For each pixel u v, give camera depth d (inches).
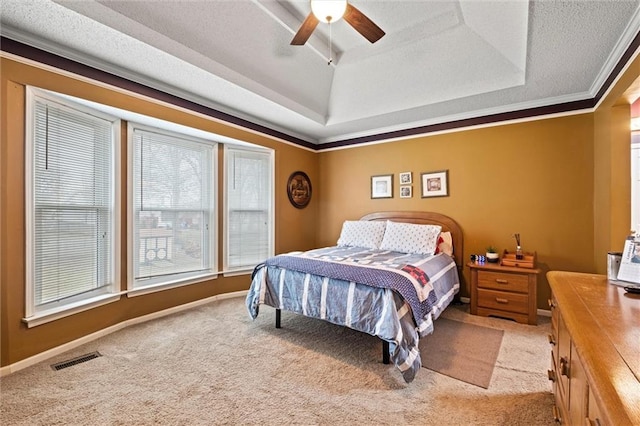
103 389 75.7
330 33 119.0
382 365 88.3
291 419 65.4
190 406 69.4
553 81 111.1
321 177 204.2
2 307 81.7
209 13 94.3
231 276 159.9
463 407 69.2
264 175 173.0
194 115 130.0
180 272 140.5
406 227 147.0
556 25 78.0
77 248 102.3
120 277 116.0
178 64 101.3
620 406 24.3
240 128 151.8
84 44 89.3
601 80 107.3
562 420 54.0
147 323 120.6
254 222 169.5
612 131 101.3
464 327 115.9
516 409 68.1
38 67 87.1
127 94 107.3
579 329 39.5
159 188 132.1
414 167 165.2
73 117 100.1
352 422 64.6
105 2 79.4
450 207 153.6
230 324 120.3
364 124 167.8
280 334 110.7
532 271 117.4
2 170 81.4
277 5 102.1
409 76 131.3
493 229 142.0
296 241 189.5
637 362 31.3
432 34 112.1
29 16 76.4
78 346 99.3
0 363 81.2
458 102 133.3
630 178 99.2
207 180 151.4
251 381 79.8
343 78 145.6
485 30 99.5
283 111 147.1
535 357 92.1
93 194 107.8
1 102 80.9
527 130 134.0
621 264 61.4
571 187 125.2
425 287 95.3
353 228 165.3
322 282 101.0
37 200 90.4
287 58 123.5
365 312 89.5
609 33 80.8
